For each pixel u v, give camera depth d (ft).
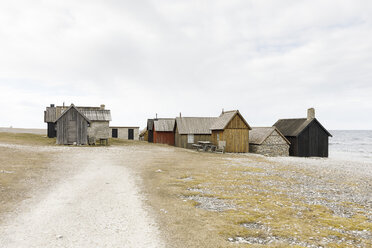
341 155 196.65
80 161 78.79
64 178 53.88
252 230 29.19
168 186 49.96
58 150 104.73
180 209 35.81
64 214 32.37
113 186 48.19
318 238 27.71
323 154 146.61
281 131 152.76
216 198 43.09
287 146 140.46
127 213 33.30
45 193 41.98
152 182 52.95
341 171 84.17
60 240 24.94
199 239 25.86
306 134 144.05
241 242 25.81
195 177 60.49
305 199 45.21
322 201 44.34
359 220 34.50
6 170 57.57
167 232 27.45
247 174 67.77
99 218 31.27
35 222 29.50
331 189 55.26
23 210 33.40
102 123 157.89
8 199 37.81
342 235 28.91
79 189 45.19
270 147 137.08
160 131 194.59
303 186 56.95
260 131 145.28
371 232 30.27
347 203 43.96
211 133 159.02
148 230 27.86
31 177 53.01
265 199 43.60
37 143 132.05
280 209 38.01
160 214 33.27
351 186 59.62
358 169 94.02
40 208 34.40
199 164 82.33
